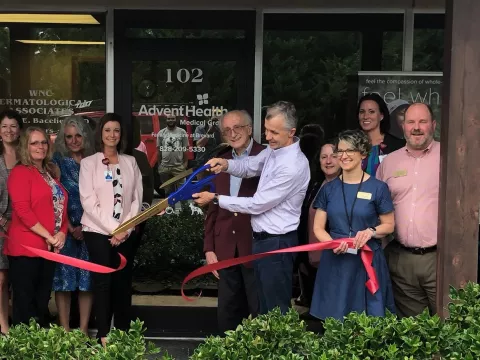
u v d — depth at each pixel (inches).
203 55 194.9
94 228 168.9
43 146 162.4
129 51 195.2
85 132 184.7
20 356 95.6
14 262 161.6
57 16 197.6
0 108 201.9
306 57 197.2
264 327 99.7
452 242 119.4
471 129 117.3
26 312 162.1
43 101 201.3
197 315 197.9
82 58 199.2
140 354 93.8
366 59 197.6
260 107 197.3
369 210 132.9
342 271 133.0
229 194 155.6
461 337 97.0
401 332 95.8
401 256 144.9
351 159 133.6
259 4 193.2
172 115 197.3
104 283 170.1
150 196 198.7
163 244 200.1
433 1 193.5
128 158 178.7
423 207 141.8
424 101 194.2
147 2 193.0
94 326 196.2
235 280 160.2
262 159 149.4
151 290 199.6
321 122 198.4
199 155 198.5
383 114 178.5
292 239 142.3
